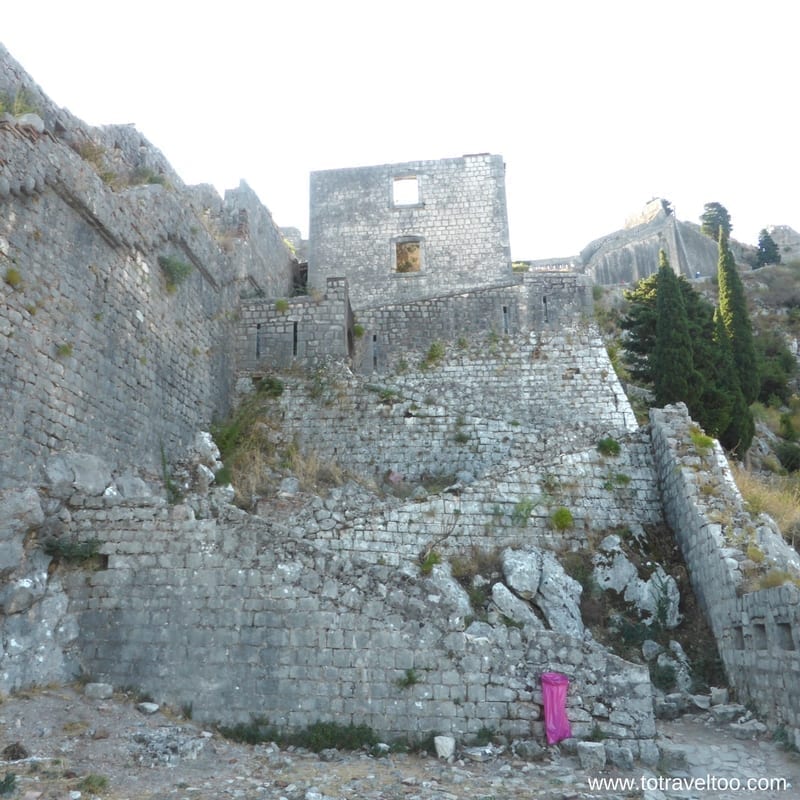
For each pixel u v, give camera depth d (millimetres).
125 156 19734
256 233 27391
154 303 17578
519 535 17016
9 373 11961
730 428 26547
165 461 17484
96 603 12039
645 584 15820
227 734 10992
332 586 11734
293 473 19578
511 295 25391
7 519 11336
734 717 12289
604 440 18609
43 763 8773
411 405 21500
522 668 11039
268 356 23453
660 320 26578
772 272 56500
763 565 13781
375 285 32688
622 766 10086
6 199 12281
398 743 10734
